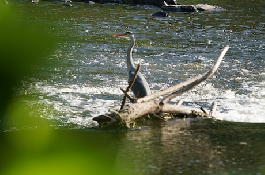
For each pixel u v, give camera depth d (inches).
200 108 641.6
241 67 956.6
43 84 756.6
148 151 465.7
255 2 1935.3
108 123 556.1
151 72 885.8
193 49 1096.8
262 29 1384.1
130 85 565.6
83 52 1002.7
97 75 847.1
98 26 1298.0
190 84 635.5
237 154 466.9
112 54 1013.2
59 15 1401.3
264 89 806.5
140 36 1210.6
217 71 916.6
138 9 1669.5
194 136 534.0
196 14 1610.5
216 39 1219.9
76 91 736.3
